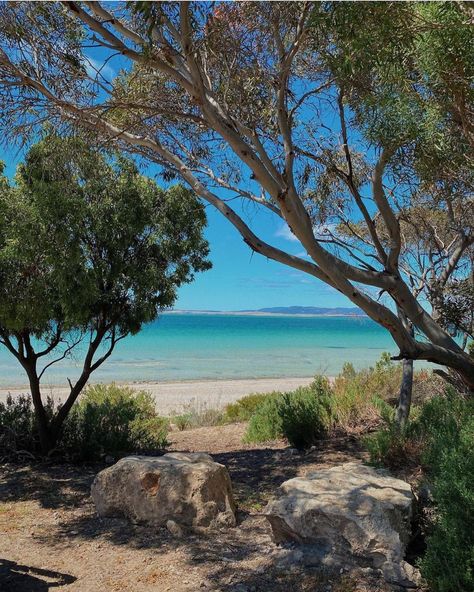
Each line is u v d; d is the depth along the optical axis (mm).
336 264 5941
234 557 4637
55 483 7090
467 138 5465
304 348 63688
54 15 5914
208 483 5398
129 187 7859
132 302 8164
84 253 7375
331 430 9562
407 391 8281
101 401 13406
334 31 4980
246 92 6766
